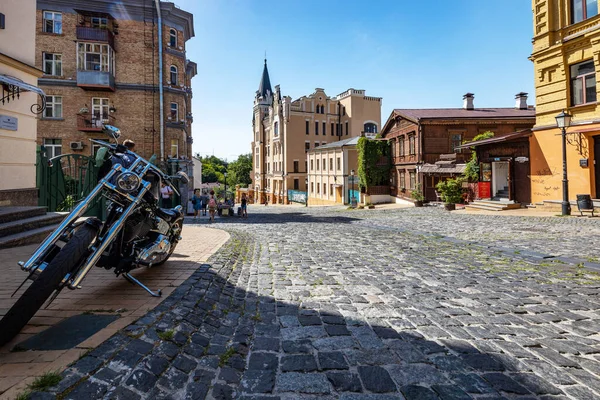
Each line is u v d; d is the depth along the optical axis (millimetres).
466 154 26875
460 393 2250
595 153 15516
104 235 3244
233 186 100250
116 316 2994
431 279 5195
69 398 1878
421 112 31578
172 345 2637
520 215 15594
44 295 2512
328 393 2248
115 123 28531
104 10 28156
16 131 8430
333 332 3221
